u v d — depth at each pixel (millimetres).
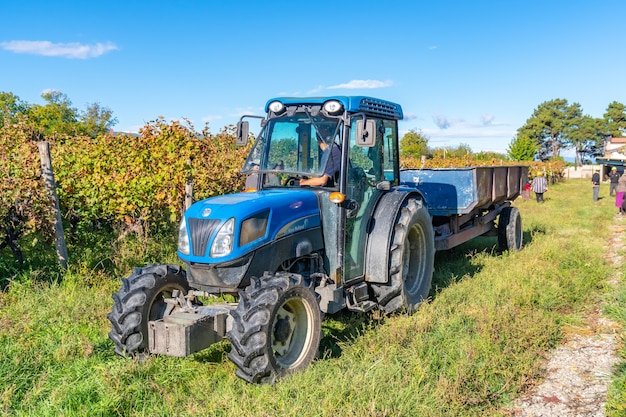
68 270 7004
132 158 9578
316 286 5188
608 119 115188
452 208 8227
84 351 4887
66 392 4133
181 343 4285
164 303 4855
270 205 4734
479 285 7246
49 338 5230
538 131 118625
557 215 15820
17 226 7180
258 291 4305
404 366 4688
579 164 71750
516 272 7793
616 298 6789
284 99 5496
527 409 4172
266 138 5566
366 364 4598
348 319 5953
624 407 3936
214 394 4180
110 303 6211
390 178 6402
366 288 5629
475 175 8047
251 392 4203
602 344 5461
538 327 5562
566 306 6621
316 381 4332
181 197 9008
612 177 24984
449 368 4645
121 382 4270
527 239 11336
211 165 9602
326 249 5219
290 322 4594
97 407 3961
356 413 3758
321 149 5250
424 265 6539
